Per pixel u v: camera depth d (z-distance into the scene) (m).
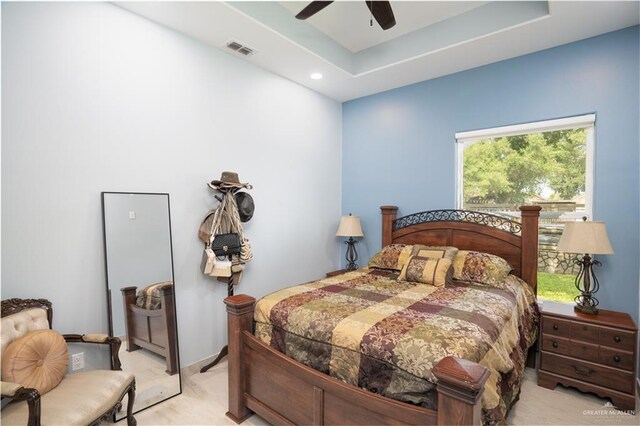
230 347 2.21
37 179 2.01
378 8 2.11
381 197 4.16
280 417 1.95
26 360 1.70
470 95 3.46
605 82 2.74
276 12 2.78
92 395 1.73
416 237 3.74
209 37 2.83
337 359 1.72
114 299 2.31
